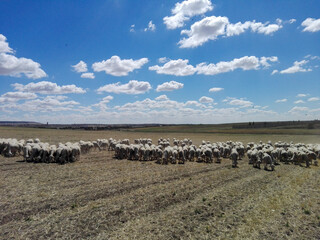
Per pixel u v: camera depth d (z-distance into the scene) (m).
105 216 9.70
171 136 79.62
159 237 8.10
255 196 12.69
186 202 11.62
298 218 9.88
